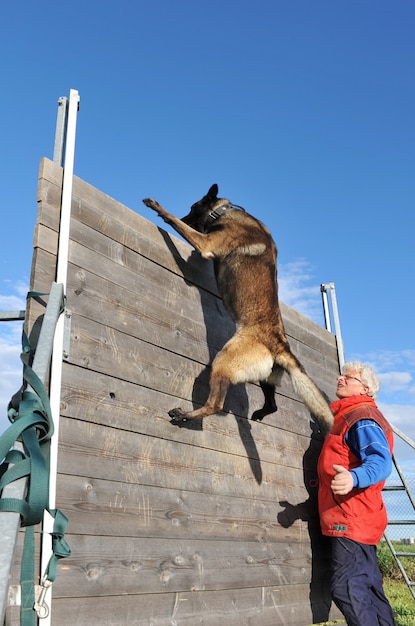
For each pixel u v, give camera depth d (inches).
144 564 122.3
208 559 141.2
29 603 55.6
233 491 158.1
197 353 160.6
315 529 194.5
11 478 50.1
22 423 55.9
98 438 120.3
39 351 73.5
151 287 149.3
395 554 218.7
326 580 192.7
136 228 149.4
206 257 168.9
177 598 128.6
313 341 229.8
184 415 142.3
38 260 116.0
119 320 135.0
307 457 203.6
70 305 121.6
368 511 151.5
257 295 167.8
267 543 166.1
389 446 149.6
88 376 121.9
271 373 174.2
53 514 63.1
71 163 128.3
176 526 134.3
